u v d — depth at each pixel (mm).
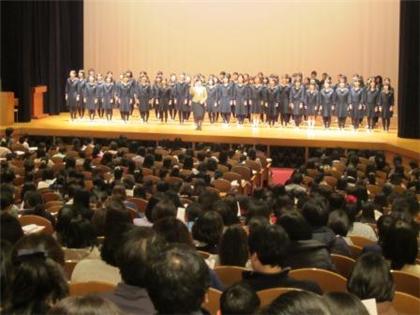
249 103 20656
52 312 2537
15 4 21422
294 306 2555
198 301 2910
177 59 25281
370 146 18281
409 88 18750
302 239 5328
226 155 14016
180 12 25062
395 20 23500
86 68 25875
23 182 10789
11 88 21578
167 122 21688
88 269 4672
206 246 5891
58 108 24578
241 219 8141
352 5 23781
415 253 5387
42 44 24062
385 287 3996
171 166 12406
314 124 21234
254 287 4277
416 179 11828
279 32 24391
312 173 12727
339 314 2895
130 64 25625
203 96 19734
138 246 3637
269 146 18812
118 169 10891
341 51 23984
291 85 20500
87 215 6637
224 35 24812
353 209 7676
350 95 20047
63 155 14023
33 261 3344
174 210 6711
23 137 17828
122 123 21328
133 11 25438
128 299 3609
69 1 25219
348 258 5652
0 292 3404
